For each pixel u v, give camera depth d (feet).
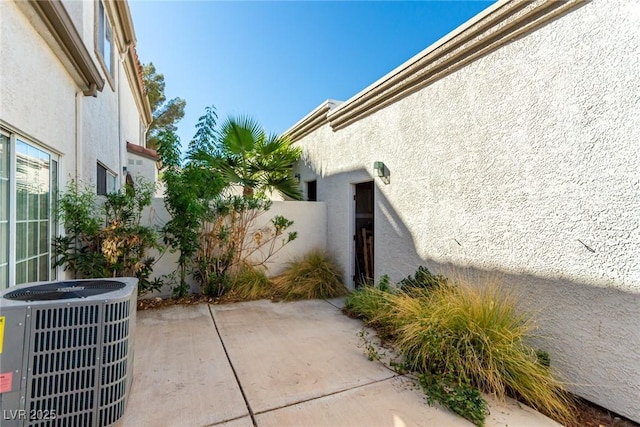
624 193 8.76
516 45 11.75
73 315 7.44
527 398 9.26
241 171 28.19
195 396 9.46
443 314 11.43
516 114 11.75
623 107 8.77
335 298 21.01
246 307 18.85
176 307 18.66
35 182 12.00
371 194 25.07
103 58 22.45
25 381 6.98
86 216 14.99
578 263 9.86
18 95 10.22
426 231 16.17
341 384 10.26
